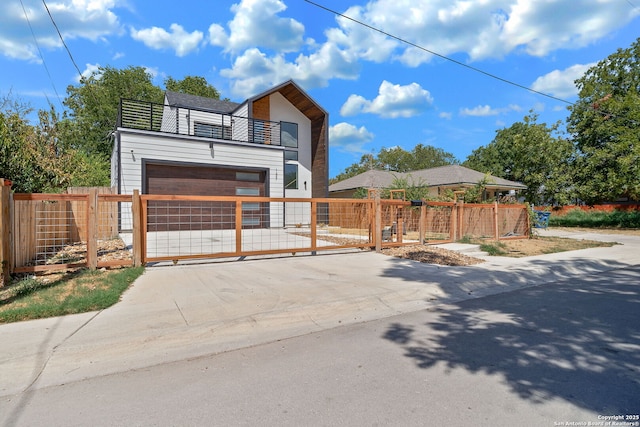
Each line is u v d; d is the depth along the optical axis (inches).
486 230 562.9
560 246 495.8
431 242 456.8
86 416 99.4
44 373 125.5
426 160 2391.7
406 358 138.3
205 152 591.8
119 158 526.0
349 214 591.5
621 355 138.9
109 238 453.4
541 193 1104.8
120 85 1346.0
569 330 169.0
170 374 126.6
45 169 362.3
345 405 104.1
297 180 840.9
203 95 1596.9
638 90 944.9
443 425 93.5
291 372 127.1
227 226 608.1
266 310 189.2
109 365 133.6
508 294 249.4
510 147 1380.4
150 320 169.8
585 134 984.9
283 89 795.4
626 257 416.8
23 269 235.3
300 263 326.0
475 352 143.3
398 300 225.3
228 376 124.6
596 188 939.3
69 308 177.0
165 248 376.5
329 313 198.4
